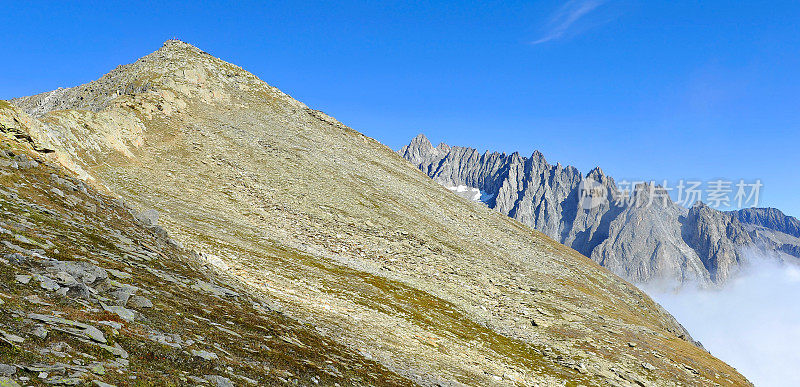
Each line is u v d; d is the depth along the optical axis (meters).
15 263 15.48
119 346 12.62
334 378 18.83
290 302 35.47
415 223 102.44
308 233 72.31
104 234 24.98
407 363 29.89
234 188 83.12
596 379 46.91
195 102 133.25
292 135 139.38
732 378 62.09
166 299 19.30
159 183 71.38
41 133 51.56
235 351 16.59
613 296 113.69
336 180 111.50
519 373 41.19
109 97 129.00
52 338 11.43
